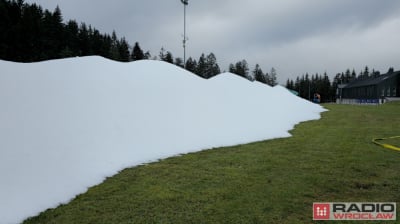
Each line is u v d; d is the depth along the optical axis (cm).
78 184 462
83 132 601
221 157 657
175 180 495
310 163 603
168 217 356
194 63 7406
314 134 998
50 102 618
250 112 1153
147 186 465
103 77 835
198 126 861
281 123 1184
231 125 951
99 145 597
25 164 452
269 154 688
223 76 1553
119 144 636
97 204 396
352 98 5028
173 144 727
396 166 575
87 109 672
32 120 543
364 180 489
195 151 722
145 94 873
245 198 414
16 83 604
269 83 8444
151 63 1128
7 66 647
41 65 739
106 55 5588
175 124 816
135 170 554
